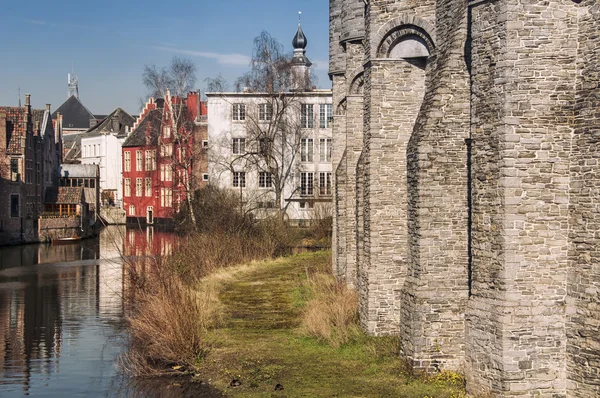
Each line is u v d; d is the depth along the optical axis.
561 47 13.05
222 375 16.98
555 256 13.18
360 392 14.82
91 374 18.98
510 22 13.06
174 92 52.22
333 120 28.27
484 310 13.61
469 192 15.67
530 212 13.13
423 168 15.88
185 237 40.12
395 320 19.34
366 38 19.66
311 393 14.97
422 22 18.41
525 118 13.10
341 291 23.30
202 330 20.72
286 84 52.09
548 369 13.16
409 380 15.42
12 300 31.39
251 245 41.34
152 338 18.91
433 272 15.94
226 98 61.69
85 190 77.50
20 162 64.44
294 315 23.59
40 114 79.31
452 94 15.80
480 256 13.84
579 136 12.95
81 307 29.41
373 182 19.28
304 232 54.19
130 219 83.62
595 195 12.64
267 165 53.47
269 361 17.78
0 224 60.12
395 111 19.20
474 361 13.87
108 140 98.44
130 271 26.70
